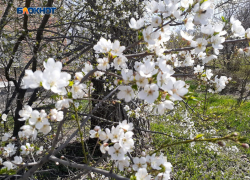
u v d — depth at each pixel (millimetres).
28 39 2746
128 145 1185
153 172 1190
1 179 1737
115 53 1189
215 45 1266
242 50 1627
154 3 1166
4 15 2820
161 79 968
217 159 4711
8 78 3008
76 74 1292
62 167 3980
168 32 1234
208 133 4871
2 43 2627
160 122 6219
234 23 1343
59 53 3061
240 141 930
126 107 3250
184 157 4688
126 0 3352
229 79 2398
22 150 1708
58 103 1168
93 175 2396
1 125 2928
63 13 3496
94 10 3381
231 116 6336
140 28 1231
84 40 3434
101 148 1245
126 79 1003
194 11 1124
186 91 981
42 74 919
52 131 2982
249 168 4547
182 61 2127
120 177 1045
